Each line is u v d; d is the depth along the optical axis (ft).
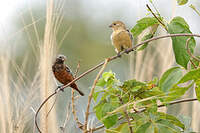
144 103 20.48
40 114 22.15
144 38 22.33
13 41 25.02
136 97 20.12
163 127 18.12
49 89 22.16
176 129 18.48
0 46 24.20
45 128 21.70
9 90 22.41
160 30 24.64
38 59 23.58
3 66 22.94
